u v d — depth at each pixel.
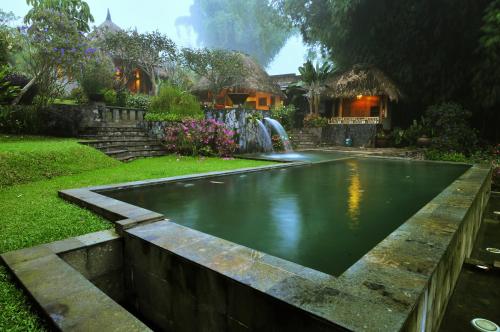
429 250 2.18
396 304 1.51
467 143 13.69
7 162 5.36
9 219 3.21
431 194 4.84
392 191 5.06
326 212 3.82
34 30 9.97
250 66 23.39
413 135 15.00
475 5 13.52
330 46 19.64
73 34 10.51
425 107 16.91
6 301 1.84
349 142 16.17
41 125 9.34
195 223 3.34
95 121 10.02
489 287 3.05
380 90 15.84
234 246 2.29
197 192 4.84
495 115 14.95
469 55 14.67
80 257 2.46
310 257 2.51
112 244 2.64
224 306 1.86
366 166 8.38
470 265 3.41
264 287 1.69
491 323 2.53
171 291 2.25
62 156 6.45
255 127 11.64
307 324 1.47
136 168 7.00
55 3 13.30
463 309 2.70
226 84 21.52
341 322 1.38
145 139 10.23
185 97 11.93
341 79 17.62
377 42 17.39
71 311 1.63
